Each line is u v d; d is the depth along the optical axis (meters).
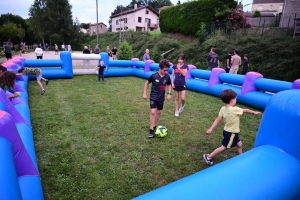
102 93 7.11
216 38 15.34
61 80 9.28
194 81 7.96
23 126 3.14
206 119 4.94
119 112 5.21
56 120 4.59
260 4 50.25
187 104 6.17
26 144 2.68
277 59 11.33
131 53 15.85
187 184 1.37
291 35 12.62
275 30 13.86
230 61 9.05
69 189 2.49
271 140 1.93
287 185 1.55
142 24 48.59
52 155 3.20
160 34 25.06
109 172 2.83
